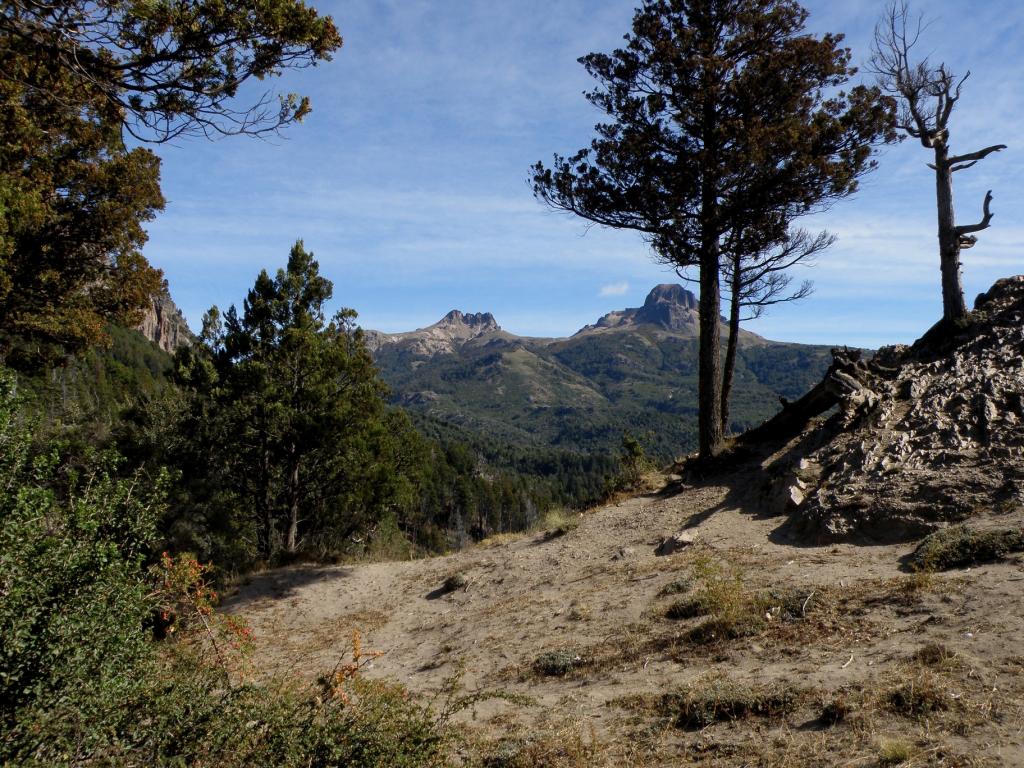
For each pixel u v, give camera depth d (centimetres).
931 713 423
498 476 13725
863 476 1089
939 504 912
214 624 493
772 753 431
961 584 643
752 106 1512
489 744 547
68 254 1638
